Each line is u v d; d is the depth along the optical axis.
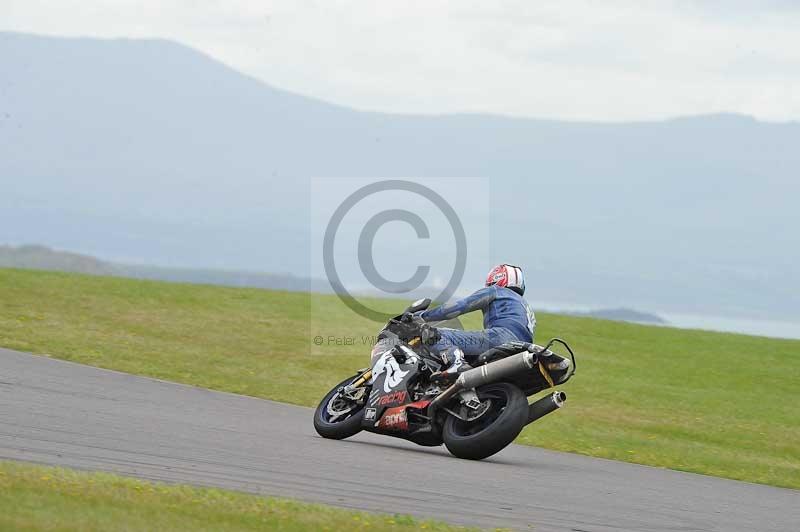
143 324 82.88
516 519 25.58
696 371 86.81
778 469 47.94
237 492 24.44
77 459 26.91
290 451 33.56
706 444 56.31
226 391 55.81
